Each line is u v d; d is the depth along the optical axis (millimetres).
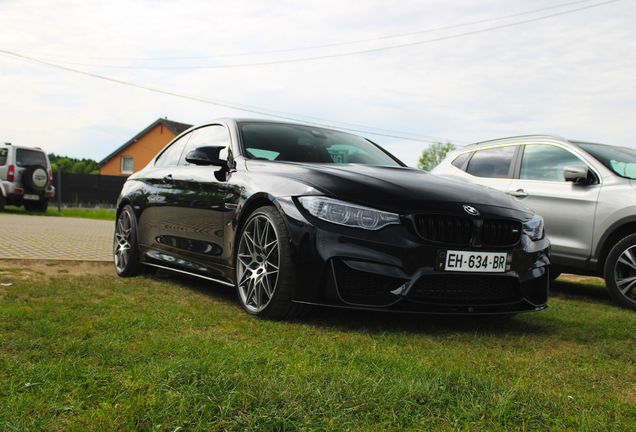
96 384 1599
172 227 3836
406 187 2783
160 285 3766
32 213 15445
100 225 11602
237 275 3051
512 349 2473
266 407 1477
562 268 4656
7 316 2404
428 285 2596
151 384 1588
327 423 1422
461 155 5871
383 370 1888
